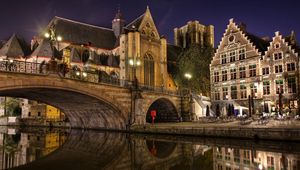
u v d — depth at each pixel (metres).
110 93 37.31
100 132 42.28
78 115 49.19
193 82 64.12
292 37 48.75
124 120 39.84
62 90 31.02
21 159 18.84
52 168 15.33
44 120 63.62
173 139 29.78
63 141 30.97
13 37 62.66
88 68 61.34
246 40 52.78
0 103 75.25
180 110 52.03
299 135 22.83
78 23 72.81
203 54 67.19
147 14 72.69
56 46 64.12
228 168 13.95
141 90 41.75
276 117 34.47
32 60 57.22
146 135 35.28
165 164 15.90
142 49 68.94
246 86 51.84
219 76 56.91
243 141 25.56
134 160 17.78
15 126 67.81
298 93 44.44
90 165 16.22
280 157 16.83
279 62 47.59
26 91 31.14
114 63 68.06
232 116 42.50
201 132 30.17
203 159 17.03
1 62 27.47
